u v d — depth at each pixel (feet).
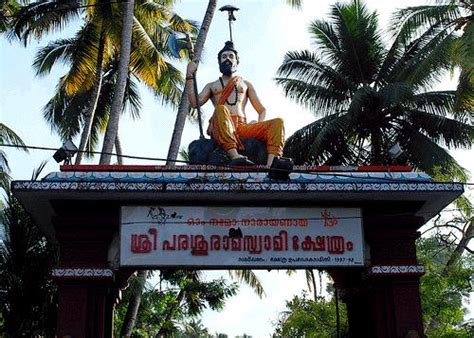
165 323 96.53
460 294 65.98
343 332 66.49
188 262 33.24
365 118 77.87
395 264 33.91
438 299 64.39
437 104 77.10
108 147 63.21
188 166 35.24
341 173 34.81
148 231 33.55
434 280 60.95
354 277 39.45
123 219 33.65
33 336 49.75
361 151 82.02
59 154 33.94
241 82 40.24
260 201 34.12
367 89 73.56
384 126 78.95
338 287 41.45
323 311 71.87
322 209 34.27
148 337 100.32
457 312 64.39
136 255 33.22
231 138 36.52
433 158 74.38
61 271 32.81
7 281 49.60
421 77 70.54
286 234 33.83
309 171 34.88
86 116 84.07
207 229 33.73
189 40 41.01
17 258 50.03
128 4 67.15
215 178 33.55
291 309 76.69
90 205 34.01
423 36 77.30
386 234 34.45
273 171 32.86
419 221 34.63
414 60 74.90
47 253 50.72
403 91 71.05
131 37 72.54
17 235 50.42
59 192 32.68
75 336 31.99
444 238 67.36
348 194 33.42
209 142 37.37
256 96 40.75
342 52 81.15
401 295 33.53
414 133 77.15
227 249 33.50
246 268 33.55
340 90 81.30
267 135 37.50
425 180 34.35
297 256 33.60
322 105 81.76
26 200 34.01
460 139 77.30
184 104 67.51
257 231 33.81
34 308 49.67
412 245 34.35
